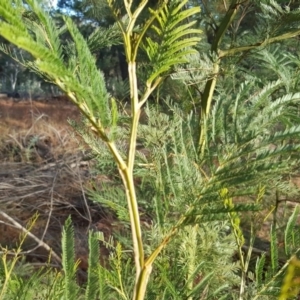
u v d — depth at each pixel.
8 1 0.47
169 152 1.01
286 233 0.99
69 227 0.94
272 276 1.00
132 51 0.68
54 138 7.09
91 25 2.17
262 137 0.75
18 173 6.09
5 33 0.42
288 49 2.17
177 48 0.66
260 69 2.07
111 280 0.97
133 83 0.68
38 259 3.88
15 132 7.46
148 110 1.58
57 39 0.60
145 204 1.50
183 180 0.76
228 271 1.29
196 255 1.24
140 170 1.43
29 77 17.66
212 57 1.61
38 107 10.98
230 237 1.34
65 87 0.58
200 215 0.75
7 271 1.12
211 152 0.76
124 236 1.77
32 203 5.34
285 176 1.48
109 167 1.66
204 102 1.63
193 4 2.00
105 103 0.60
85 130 1.53
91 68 0.59
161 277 1.12
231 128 0.76
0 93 17.12
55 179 5.43
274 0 1.82
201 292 1.25
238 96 0.82
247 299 1.07
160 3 0.77
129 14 0.69
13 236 4.29
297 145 0.68
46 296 1.05
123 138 1.38
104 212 4.66
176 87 2.03
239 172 0.71
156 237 1.24
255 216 1.21
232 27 2.06
